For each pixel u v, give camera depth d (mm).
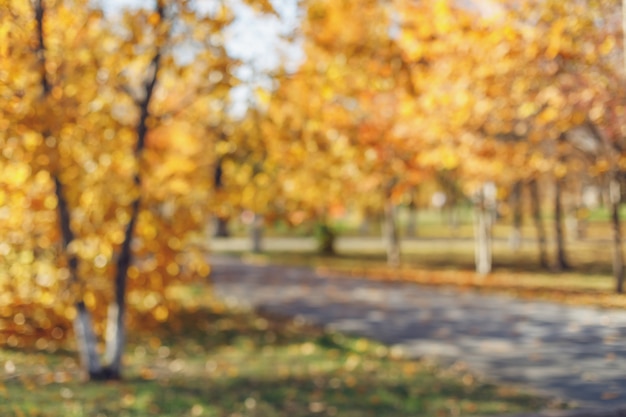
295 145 11547
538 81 16891
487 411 8781
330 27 11648
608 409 8141
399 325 16453
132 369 12320
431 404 9375
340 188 23406
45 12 10164
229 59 10328
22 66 9383
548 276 27547
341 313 18812
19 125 9281
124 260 11539
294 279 27984
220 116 12008
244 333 16328
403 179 23859
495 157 20781
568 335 13531
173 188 13633
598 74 16734
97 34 10414
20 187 10430
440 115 18688
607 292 20625
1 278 12453
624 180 21766
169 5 10297
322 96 11664
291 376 11531
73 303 11133
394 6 14797
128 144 11578
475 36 15500
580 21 15188
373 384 10766
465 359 12344
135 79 12094
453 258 37125
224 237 59219
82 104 10156
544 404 8945
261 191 13266
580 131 21250
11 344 13203
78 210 12016
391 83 11695
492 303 19219
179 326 16922
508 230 56812
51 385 10203
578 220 45094
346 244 48875
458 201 47438
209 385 10812
